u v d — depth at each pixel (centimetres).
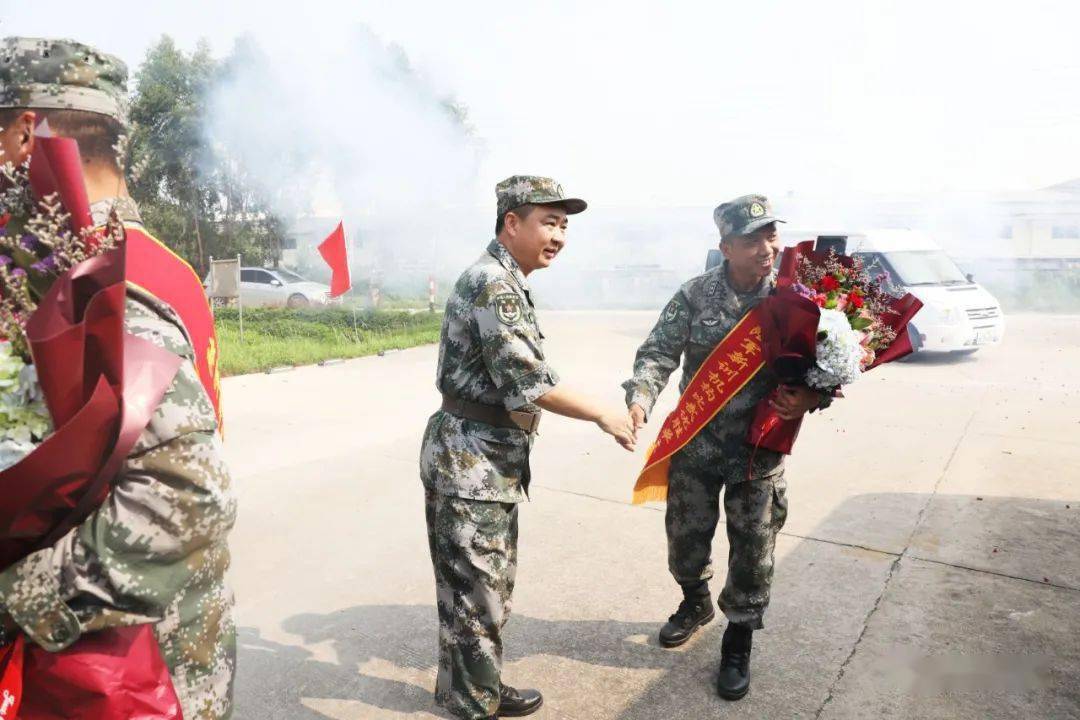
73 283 96
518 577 350
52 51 114
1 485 92
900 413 695
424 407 733
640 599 328
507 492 219
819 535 396
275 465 529
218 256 3209
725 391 252
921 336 1007
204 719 113
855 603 320
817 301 237
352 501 455
